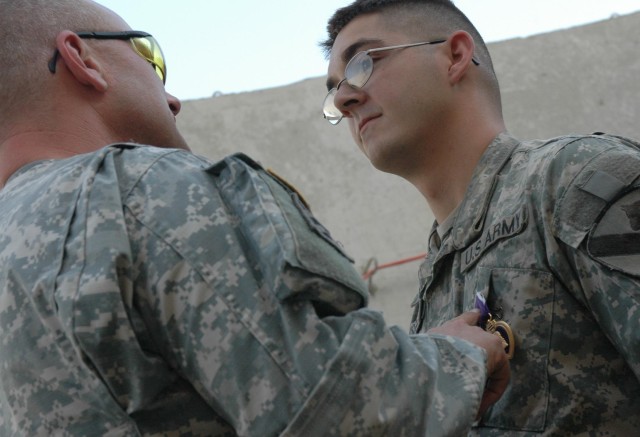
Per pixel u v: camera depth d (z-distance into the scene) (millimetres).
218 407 1425
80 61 1918
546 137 6359
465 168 2459
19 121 1877
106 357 1432
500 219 2209
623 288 1953
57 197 1594
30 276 1518
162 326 1457
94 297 1444
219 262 1472
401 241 6145
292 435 1351
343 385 1377
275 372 1395
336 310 1482
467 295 2229
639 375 1923
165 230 1504
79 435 1439
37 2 1975
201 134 6402
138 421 1436
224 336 1425
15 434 1494
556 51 6566
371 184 6289
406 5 2611
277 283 1436
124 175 1591
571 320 2047
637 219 2012
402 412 1399
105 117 1930
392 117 2479
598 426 1986
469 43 2551
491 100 2564
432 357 1501
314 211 6250
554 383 2018
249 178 1551
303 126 6426
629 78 6484
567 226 2053
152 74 2031
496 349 1729
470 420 1462
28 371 1496
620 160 2086
